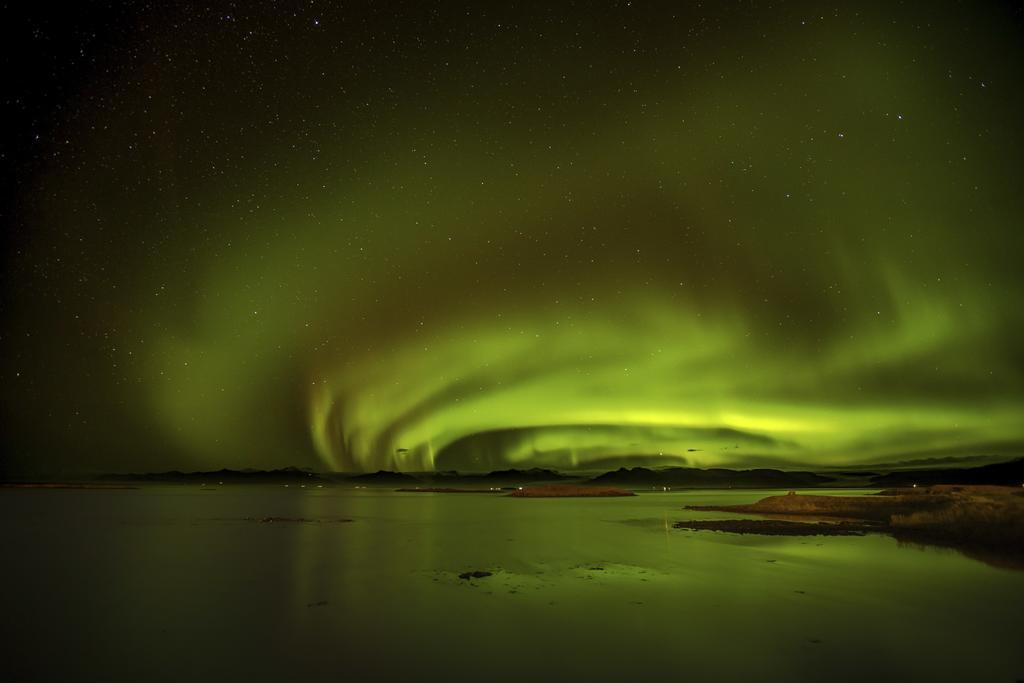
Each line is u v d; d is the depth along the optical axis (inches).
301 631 390.0
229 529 1081.4
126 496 2674.7
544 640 363.6
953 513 1036.5
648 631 381.4
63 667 325.1
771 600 467.5
